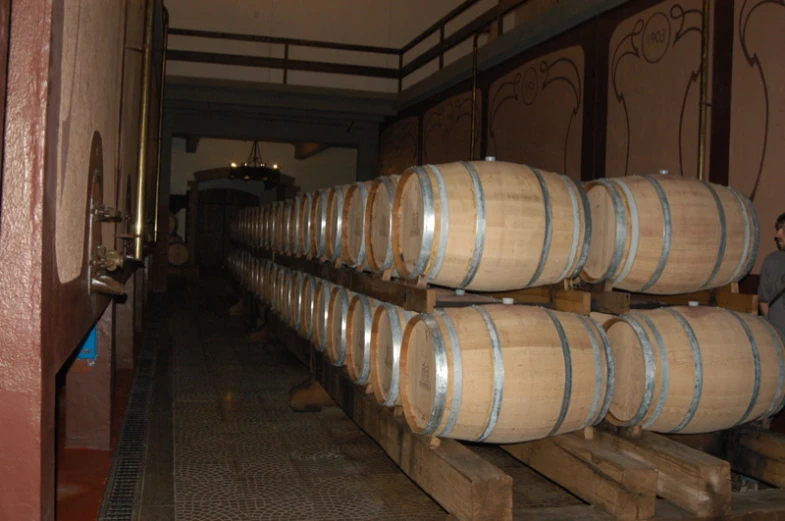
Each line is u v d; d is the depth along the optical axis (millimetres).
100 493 3477
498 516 2604
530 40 8648
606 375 3068
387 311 3570
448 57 13328
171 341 8312
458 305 3148
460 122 10977
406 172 3270
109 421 4195
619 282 3525
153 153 8523
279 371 6797
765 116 5387
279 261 7043
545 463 3273
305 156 19844
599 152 7445
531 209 3086
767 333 3512
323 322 5020
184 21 13062
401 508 3436
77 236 2209
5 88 1598
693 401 3205
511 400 2818
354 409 4211
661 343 3209
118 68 3676
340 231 4730
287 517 3271
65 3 1859
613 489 2787
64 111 1884
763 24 5422
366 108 13305
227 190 22391
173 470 3875
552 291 3387
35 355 1640
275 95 12703
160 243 14289
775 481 3367
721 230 3523
